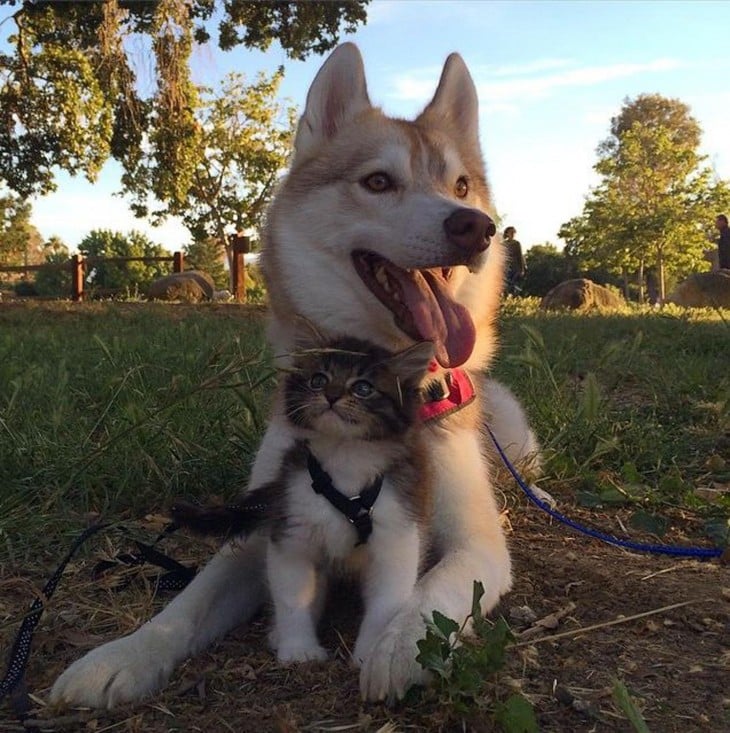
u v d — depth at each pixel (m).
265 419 0.93
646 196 12.59
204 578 0.61
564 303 5.04
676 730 0.47
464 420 0.75
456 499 0.70
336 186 0.78
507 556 0.69
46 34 4.48
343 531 0.53
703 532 0.89
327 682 0.52
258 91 10.03
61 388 1.12
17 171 4.61
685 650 0.58
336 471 0.53
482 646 0.50
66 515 0.79
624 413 1.31
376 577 0.55
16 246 15.85
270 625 0.61
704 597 0.68
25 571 0.71
